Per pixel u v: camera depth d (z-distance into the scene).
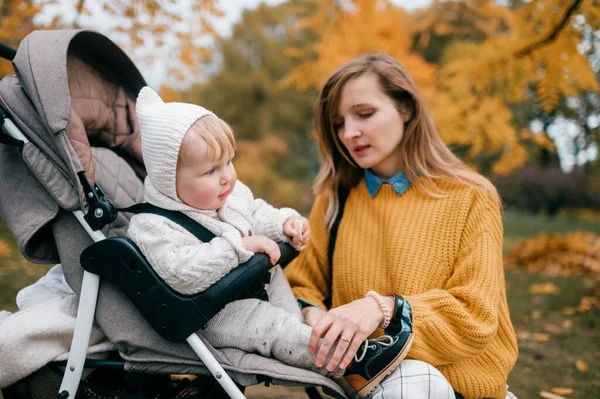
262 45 16.89
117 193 1.58
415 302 1.32
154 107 1.32
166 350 1.23
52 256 1.39
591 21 3.19
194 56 3.33
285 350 1.24
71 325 1.27
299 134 17.42
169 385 1.50
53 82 1.24
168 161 1.24
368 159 1.62
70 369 1.22
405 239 1.55
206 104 16.45
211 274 1.16
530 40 3.54
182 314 1.16
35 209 1.30
